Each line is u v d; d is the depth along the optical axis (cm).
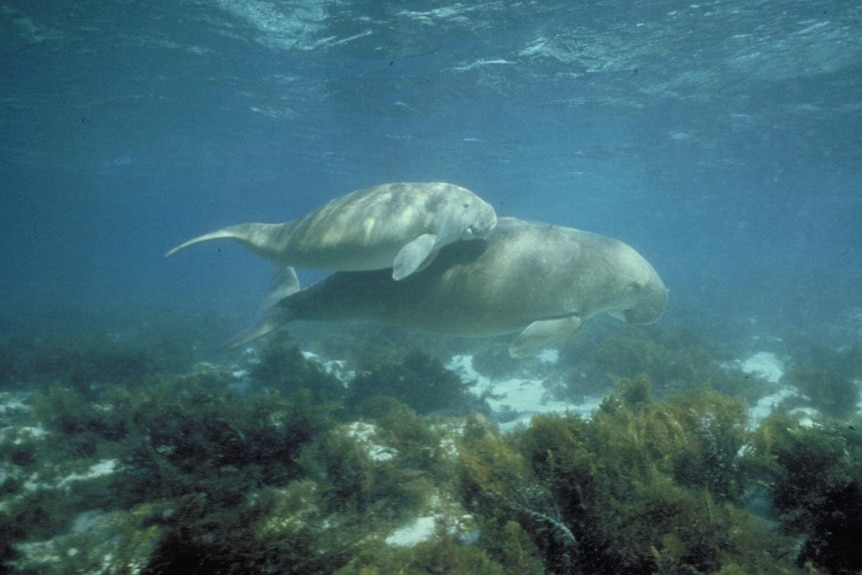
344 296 849
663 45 1584
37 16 1471
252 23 1516
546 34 1533
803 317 2280
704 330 1752
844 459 448
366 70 1856
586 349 1301
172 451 581
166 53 1744
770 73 1780
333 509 493
